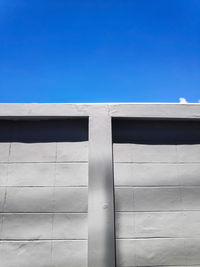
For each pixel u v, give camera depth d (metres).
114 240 3.40
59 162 3.76
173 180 3.80
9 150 3.80
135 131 3.96
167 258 3.48
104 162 3.68
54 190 3.64
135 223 3.57
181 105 3.99
